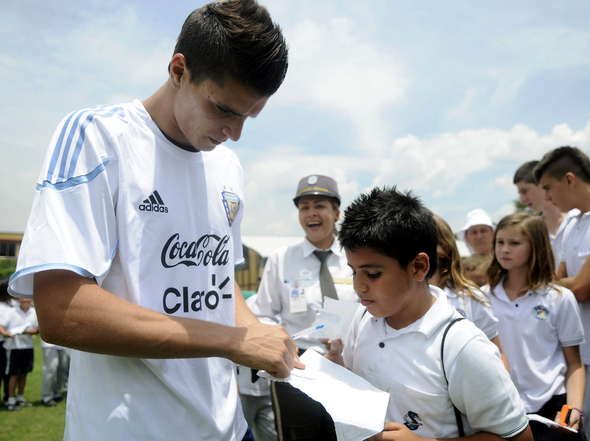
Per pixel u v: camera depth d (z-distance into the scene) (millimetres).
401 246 1476
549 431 2375
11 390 6469
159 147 1307
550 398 2510
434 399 1477
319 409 1673
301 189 3434
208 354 1172
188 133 1272
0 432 5426
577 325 2594
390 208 1513
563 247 3320
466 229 4926
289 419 1695
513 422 1435
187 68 1207
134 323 1082
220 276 1478
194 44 1188
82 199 1126
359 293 1552
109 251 1184
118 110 1272
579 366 2588
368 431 1222
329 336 1951
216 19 1171
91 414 1236
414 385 1502
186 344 1128
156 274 1275
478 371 1422
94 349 1083
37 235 1076
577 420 2256
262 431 3270
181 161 1359
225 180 1530
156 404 1266
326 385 1392
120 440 1214
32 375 8984
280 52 1196
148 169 1270
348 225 1559
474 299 2557
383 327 1646
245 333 1259
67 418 1295
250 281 14781
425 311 1576
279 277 3441
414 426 1512
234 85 1161
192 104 1221
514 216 2777
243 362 1224
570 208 3174
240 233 1660
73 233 1097
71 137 1160
